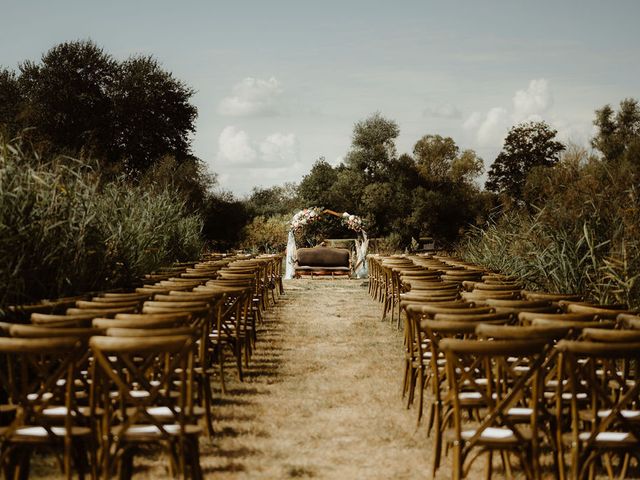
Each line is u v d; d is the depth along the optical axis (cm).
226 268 1345
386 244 3297
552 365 614
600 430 470
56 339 461
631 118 2606
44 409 512
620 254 951
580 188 1177
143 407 465
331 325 1402
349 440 643
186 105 4412
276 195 6172
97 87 4138
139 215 1404
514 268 1218
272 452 606
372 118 5312
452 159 5712
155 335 491
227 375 919
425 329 583
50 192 848
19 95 4003
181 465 471
